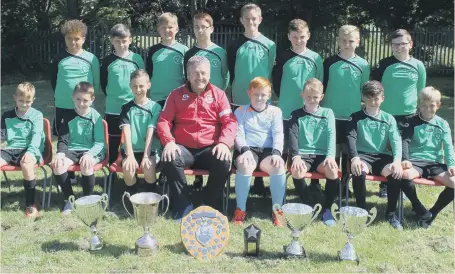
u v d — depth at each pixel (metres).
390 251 4.22
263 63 5.45
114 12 17.64
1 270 3.82
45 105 11.38
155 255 4.09
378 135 4.96
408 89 5.33
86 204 4.00
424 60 17.48
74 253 4.11
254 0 16.78
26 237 4.43
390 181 4.71
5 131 5.16
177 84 5.62
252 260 4.03
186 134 4.89
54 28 18.03
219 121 4.96
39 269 3.85
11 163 5.03
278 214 4.61
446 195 4.68
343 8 17.03
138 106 5.12
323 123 5.00
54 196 5.48
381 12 16.55
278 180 4.71
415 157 4.98
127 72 5.51
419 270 3.92
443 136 4.92
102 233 4.48
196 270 3.86
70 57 5.51
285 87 5.43
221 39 17.03
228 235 4.14
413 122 5.03
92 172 4.93
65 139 5.18
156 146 5.22
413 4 16.23
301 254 4.06
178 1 17.30
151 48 5.67
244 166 4.68
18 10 16.69
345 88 5.33
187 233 4.12
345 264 3.97
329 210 4.82
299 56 5.37
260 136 4.96
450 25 17.50
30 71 16.86
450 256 4.15
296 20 5.39
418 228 4.70
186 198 4.81
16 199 5.38
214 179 4.73
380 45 17.42
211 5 17.61
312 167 4.95
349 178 4.96
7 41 16.72
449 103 11.96
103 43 17.03
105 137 5.21
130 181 5.01
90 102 5.13
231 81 5.59
